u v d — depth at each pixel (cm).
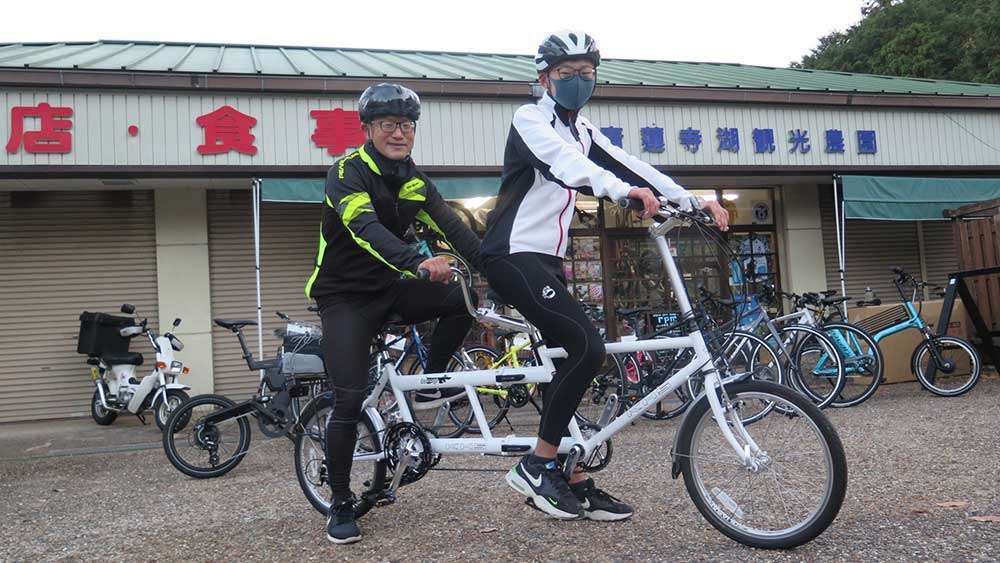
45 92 626
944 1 2355
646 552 236
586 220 865
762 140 800
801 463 237
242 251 770
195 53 874
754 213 920
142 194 751
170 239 743
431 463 279
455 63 937
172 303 739
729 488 249
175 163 647
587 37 253
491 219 267
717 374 249
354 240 263
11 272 724
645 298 869
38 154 623
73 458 521
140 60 769
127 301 742
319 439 303
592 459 278
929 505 283
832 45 2683
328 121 677
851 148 830
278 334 462
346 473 268
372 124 268
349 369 263
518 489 260
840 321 695
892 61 2166
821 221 927
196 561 255
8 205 725
